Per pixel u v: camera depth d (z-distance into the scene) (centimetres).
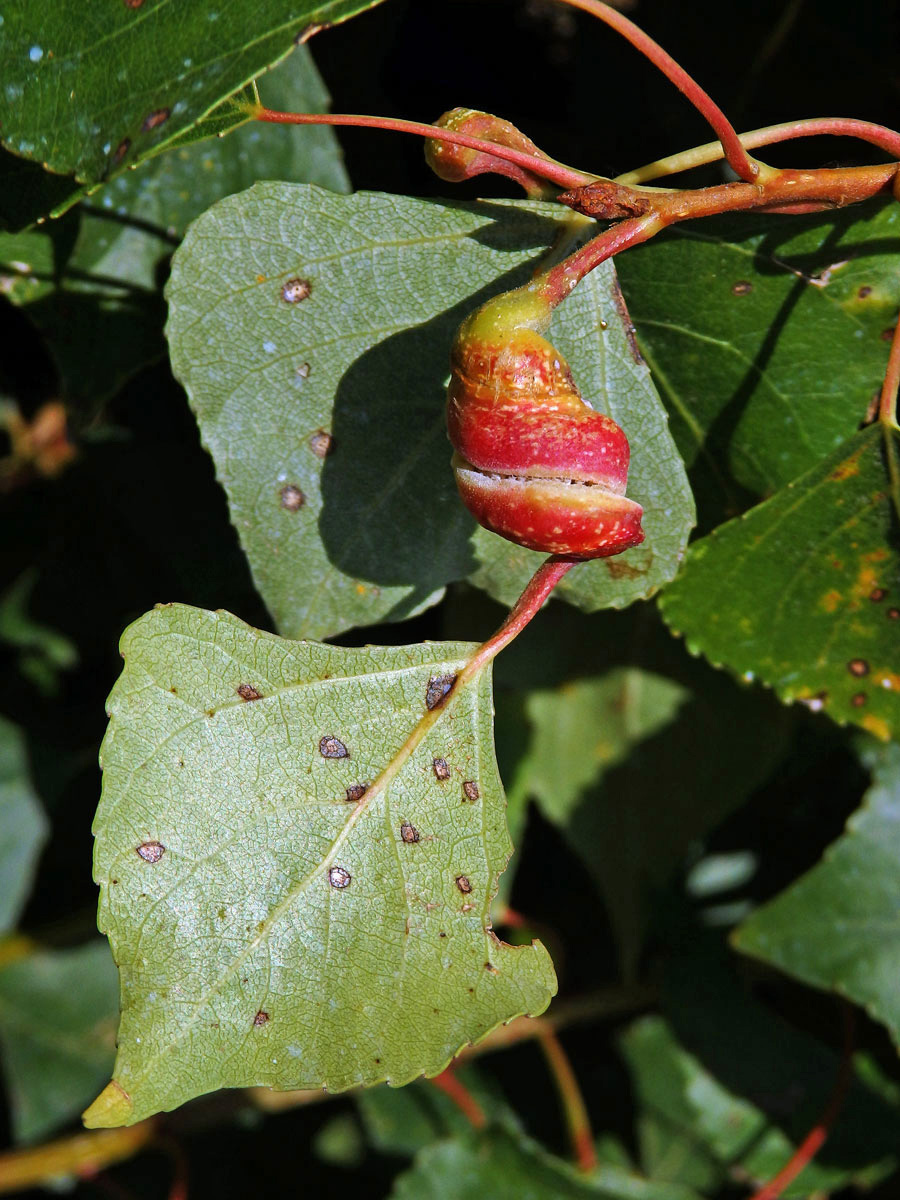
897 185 20
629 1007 28
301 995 19
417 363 21
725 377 22
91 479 28
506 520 19
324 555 21
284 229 21
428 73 26
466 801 20
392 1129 29
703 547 22
